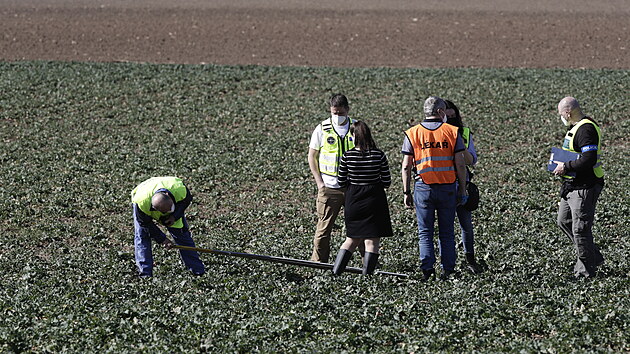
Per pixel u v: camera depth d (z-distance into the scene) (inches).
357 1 5541.3
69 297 1336.1
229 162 2420.0
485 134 2748.5
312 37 4539.9
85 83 3467.0
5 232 1827.0
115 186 2178.9
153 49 4276.6
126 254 1621.6
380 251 1619.1
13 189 2138.3
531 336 1149.7
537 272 1480.1
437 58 4109.3
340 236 1747.0
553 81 3496.6
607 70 3745.1
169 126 2878.9
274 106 3159.5
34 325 1198.9
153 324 1177.4
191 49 4286.4
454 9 5260.8
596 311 1188.5
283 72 3713.1
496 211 1947.6
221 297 1310.3
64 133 2783.0
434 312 1209.4
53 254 1663.4
